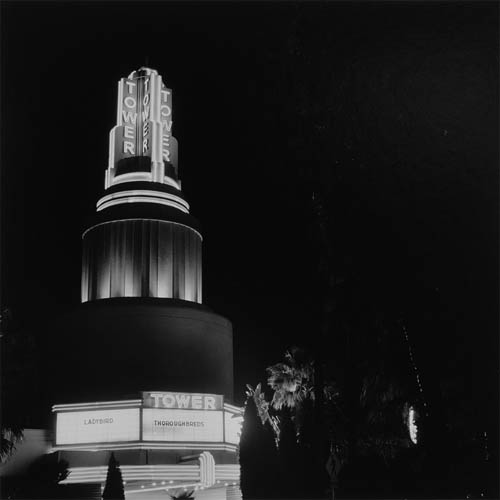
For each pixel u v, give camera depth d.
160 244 55.59
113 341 50.97
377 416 31.81
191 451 48.94
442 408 24.97
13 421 43.09
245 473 20.56
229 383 55.62
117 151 60.16
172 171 61.31
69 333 52.16
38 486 39.94
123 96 61.12
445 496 23.31
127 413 48.00
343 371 36.28
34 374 46.09
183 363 51.81
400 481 24.22
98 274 55.12
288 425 21.48
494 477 22.88
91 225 56.69
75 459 48.50
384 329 30.17
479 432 23.52
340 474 24.78
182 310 53.06
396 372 28.72
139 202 56.88
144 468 47.22
